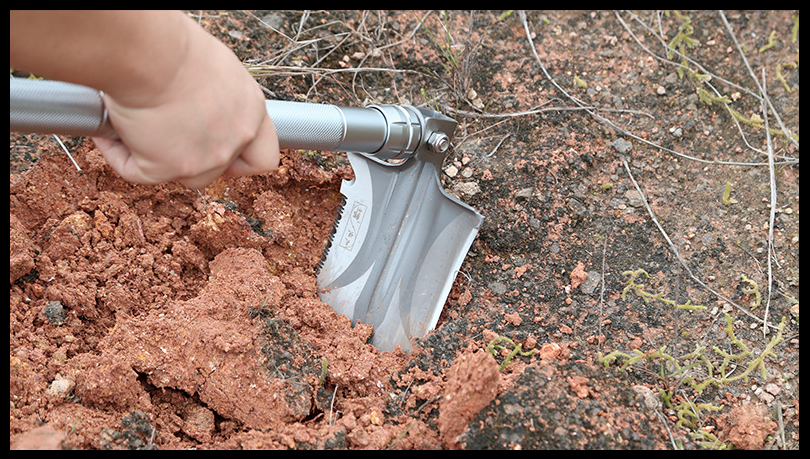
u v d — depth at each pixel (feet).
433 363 5.06
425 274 5.50
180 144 2.98
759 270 5.98
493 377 4.34
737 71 7.32
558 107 6.88
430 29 7.32
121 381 4.48
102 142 3.39
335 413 4.63
